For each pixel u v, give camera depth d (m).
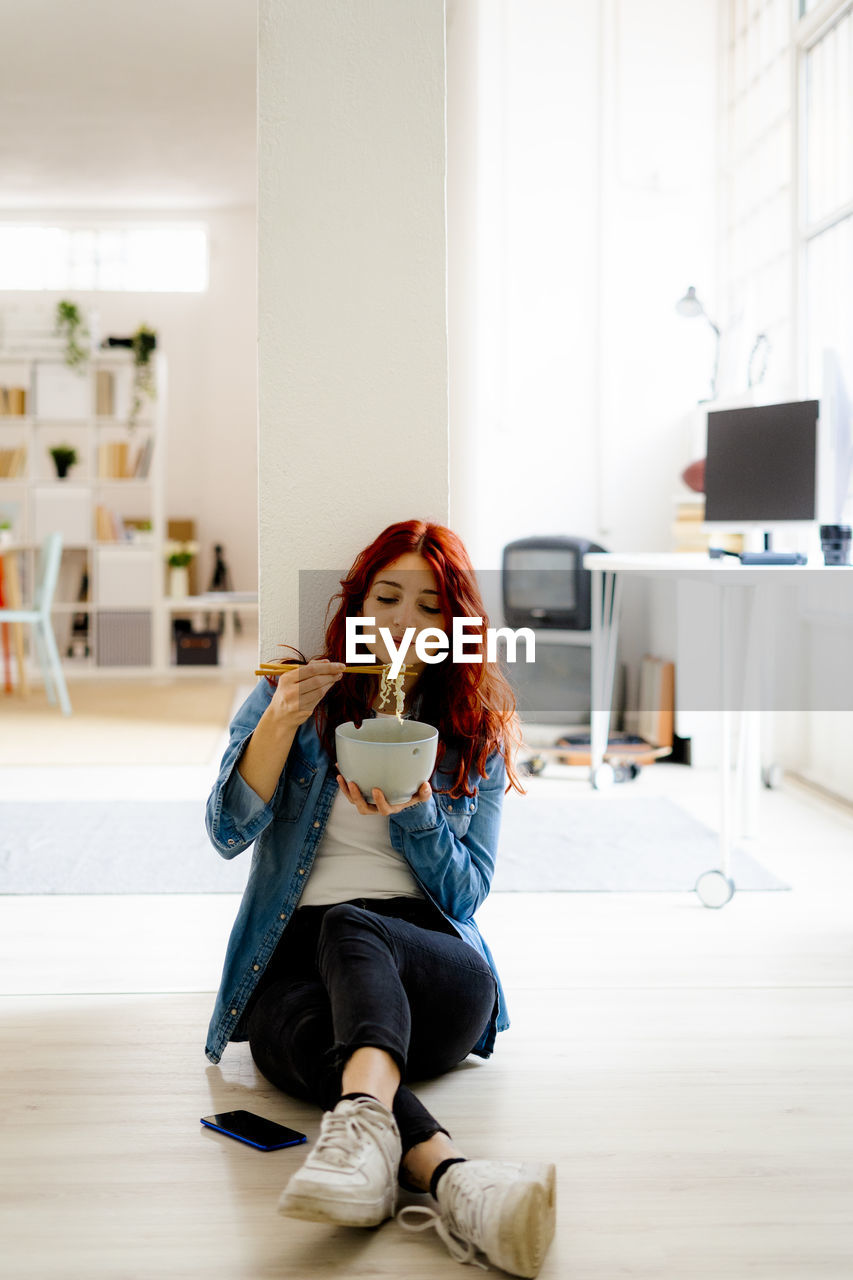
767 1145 1.52
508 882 2.78
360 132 1.82
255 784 1.59
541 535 4.68
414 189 1.83
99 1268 1.23
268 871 1.67
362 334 1.84
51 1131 1.53
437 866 1.63
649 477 4.72
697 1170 1.46
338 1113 1.26
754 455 3.27
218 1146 1.50
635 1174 1.45
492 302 4.66
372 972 1.41
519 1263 1.21
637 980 2.13
